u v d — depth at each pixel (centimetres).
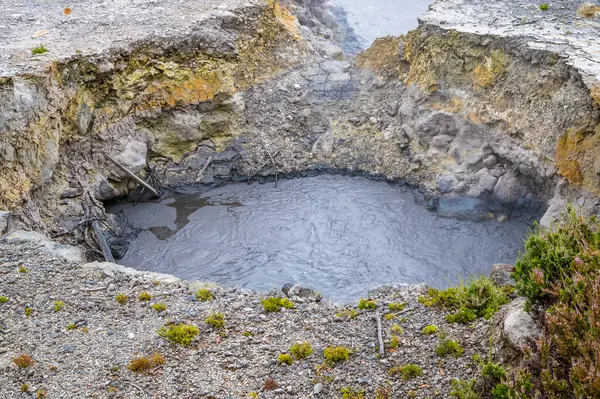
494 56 1994
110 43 2061
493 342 866
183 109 2264
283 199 2277
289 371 926
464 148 2175
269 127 2452
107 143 2119
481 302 998
